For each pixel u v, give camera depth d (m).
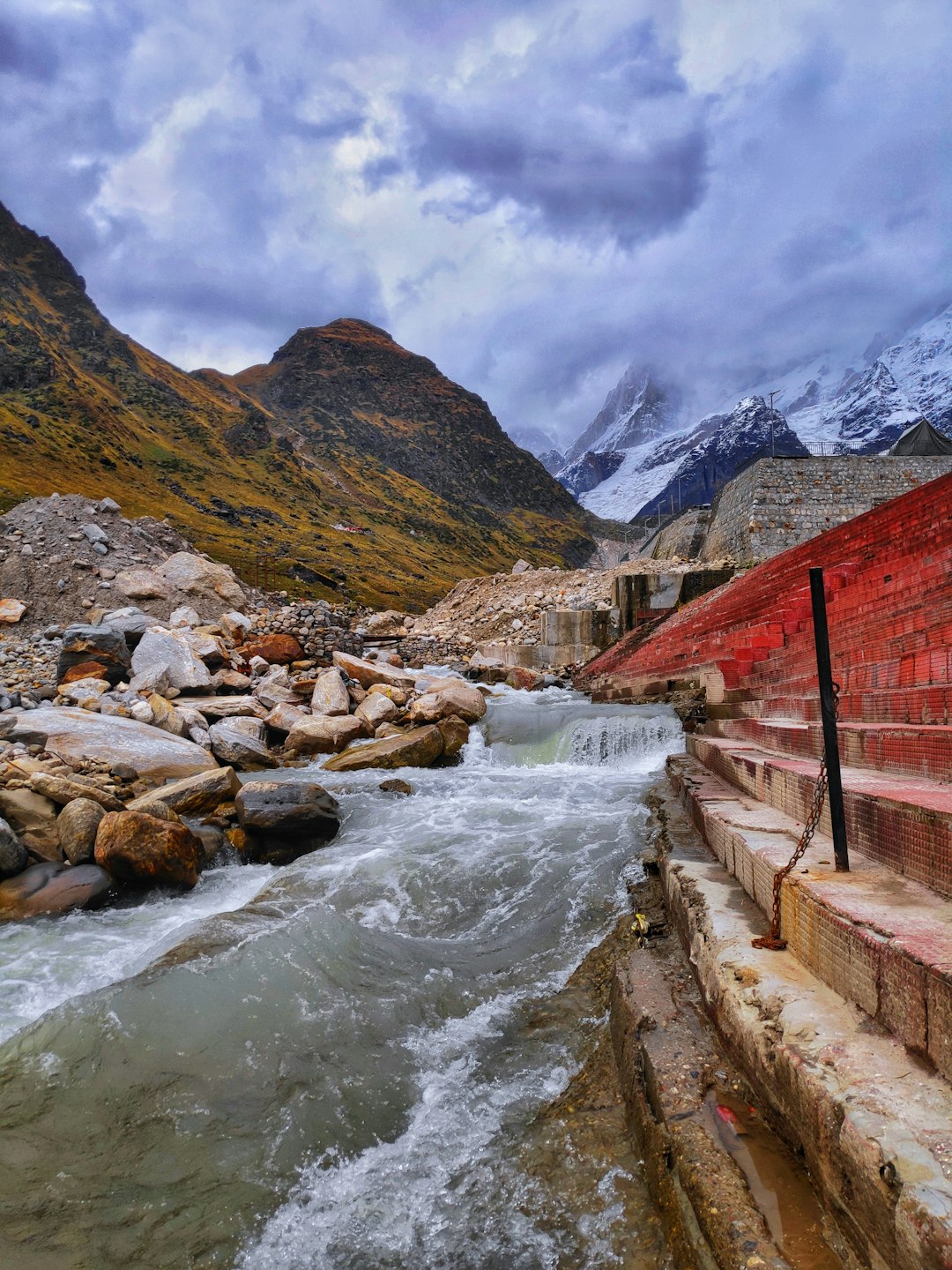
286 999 5.65
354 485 187.50
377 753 15.33
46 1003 6.28
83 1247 3.57
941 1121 2.57
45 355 133.38
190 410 167.62
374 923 7.45
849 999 3.53
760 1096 3.54
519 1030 5.38
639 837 9.09
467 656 31.66
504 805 11.66
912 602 9.29
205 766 13.79
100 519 28.75
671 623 28.00
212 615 26.16
